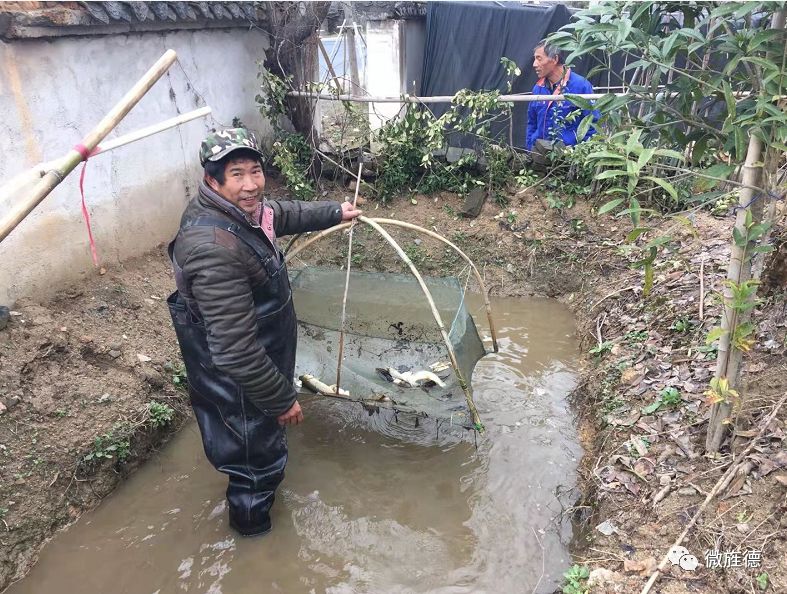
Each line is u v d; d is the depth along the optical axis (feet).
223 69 19.84
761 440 8.89
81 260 14.46
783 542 7.67
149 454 12.01
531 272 18.53
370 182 21.58
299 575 9.75
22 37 12.23
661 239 7.42
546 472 11.48
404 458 12.10
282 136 21.48
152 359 13.25
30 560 9.78
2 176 12.37
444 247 19.48
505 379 14.46
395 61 25.49
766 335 10.79
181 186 18.13
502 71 22.65
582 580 8.35
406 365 11.76
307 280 12.63
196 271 7.91
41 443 10.66
